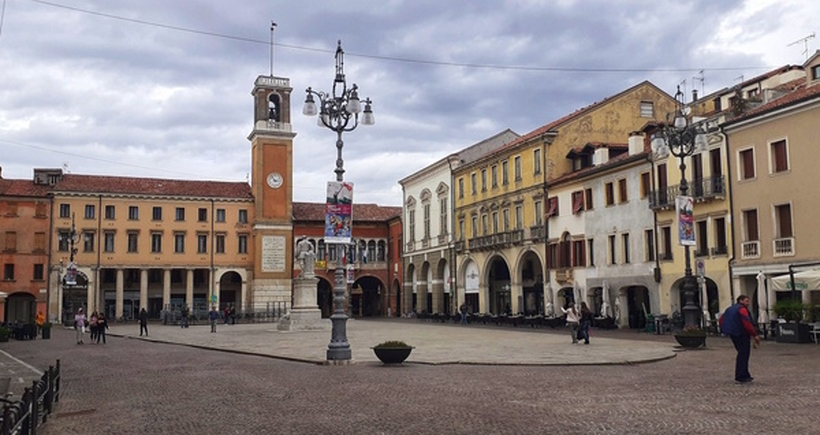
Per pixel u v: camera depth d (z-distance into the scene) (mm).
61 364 25500
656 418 11555
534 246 56688
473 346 28891
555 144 55219
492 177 63844
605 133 56094
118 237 76750
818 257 33406
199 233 79562
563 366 20828
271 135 81938
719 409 12328
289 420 12148
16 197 73812
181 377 19578
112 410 13984
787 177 35125
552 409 12664
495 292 65125
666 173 43281
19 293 73938
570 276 52250
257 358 25922
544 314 54812
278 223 81125
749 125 37375
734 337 16094
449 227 71625
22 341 43125
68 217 75375
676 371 18859
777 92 40469
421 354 24828
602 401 13531
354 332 43438
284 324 48531
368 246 89750
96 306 75312
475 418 11891
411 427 11266
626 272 46625
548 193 55000
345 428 11320
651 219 44406
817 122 33625
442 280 74438
